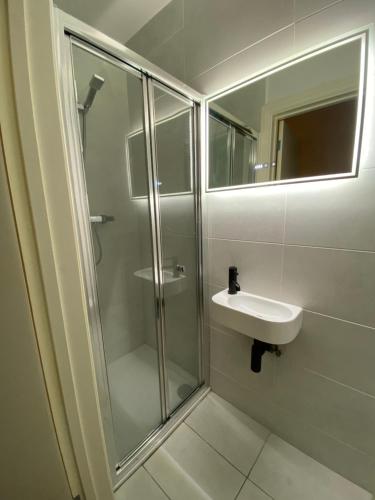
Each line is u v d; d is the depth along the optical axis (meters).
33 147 0.36
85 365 0.49
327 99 0.88
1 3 0.31
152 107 1.18
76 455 0.50
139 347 1.57
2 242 0.34
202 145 1.28
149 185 1.29
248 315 1.00
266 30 0.96
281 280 1.10
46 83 0.37
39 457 0.44
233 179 1.20
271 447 1.22
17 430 0.40
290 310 1.04
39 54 0.35
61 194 0.41
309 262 1.01
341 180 0.88
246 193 1.16
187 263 1.47
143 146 1.26
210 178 1.29
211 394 1.56
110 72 1.08
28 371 0.40
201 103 1.24
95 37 0.82
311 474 1.09
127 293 1.52
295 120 0.96
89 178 1.24
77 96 1.01
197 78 1.23
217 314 1.13
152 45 1.40
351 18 0.78
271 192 1.07
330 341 1.00
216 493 1.03
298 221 1.01
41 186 0.37
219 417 1.40
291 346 1.12
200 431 1.32
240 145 1.14
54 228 0.40
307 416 1.14
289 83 0.96
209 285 1.42
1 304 0.35
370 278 0.87
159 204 1.35
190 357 1.62
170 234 1.45
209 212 1.33
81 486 0.53
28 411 0.41
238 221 1.21
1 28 0.31
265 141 1.06
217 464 1.15
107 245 1.39
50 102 0.38
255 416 1.36
